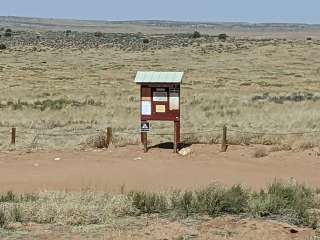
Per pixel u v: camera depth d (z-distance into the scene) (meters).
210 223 13.80
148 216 14.59
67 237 12.62
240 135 29.58
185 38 176.50
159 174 22.00
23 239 12.48
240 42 159.62
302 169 22.92
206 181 20.58
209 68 113.25
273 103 52.22
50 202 15.34
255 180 20.81
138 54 140.88
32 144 28.56
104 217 14.24
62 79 92.62
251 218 14.31
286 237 12.72
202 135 30.62
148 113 26.14
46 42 170.88
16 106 51.66
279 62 122.50
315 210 15.23
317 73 104.31
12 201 16.14
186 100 59.00
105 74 102.19
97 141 28.20
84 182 20.41
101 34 193.00
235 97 63.03
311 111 41.84
